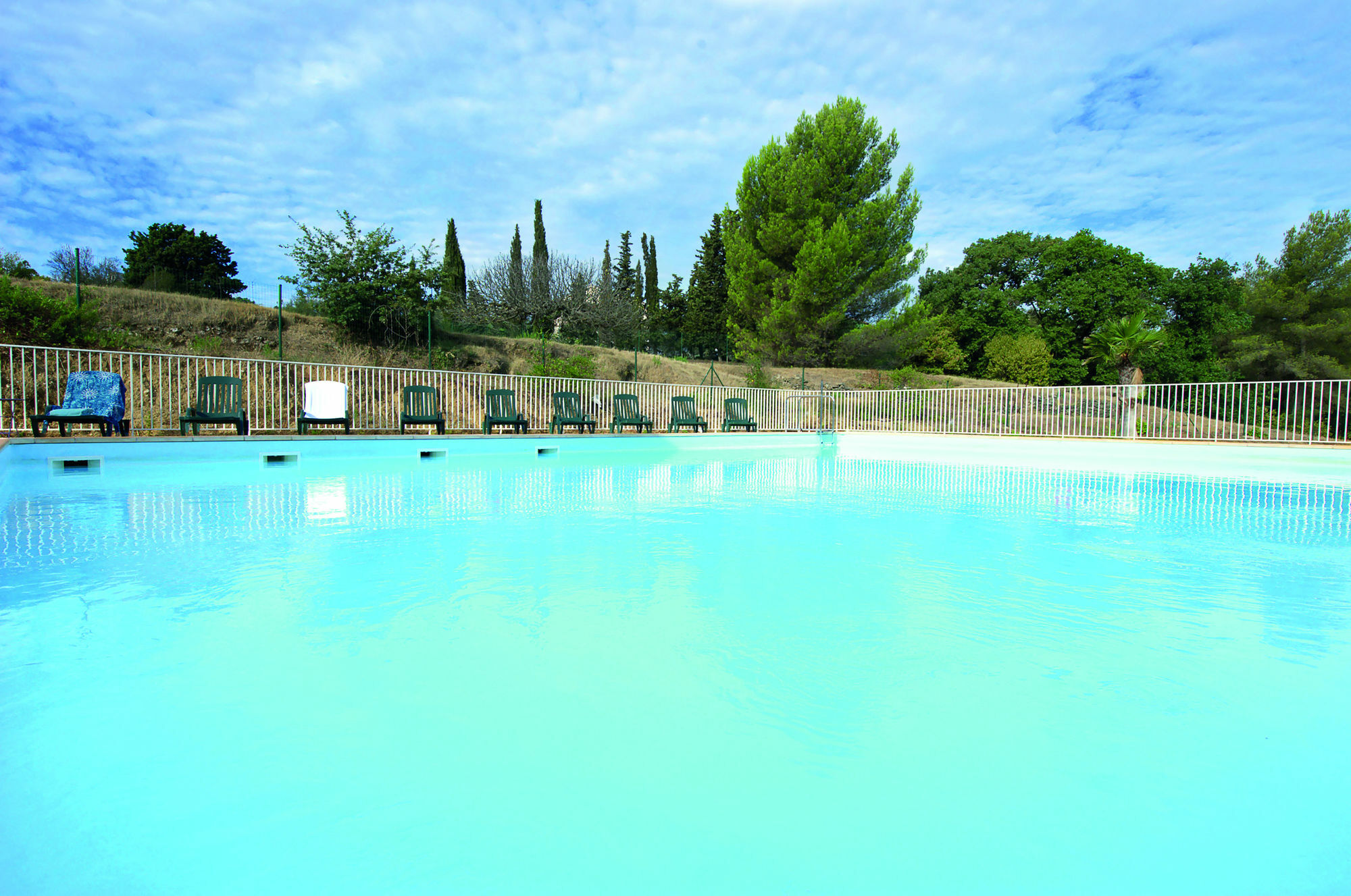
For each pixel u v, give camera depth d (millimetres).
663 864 1017
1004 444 11258
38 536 3625
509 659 1921
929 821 1156
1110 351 18328
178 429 9352
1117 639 2191
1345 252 27078
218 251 24688
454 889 951
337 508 4832
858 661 1960
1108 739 1487
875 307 19656
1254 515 5113
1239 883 994
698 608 2490
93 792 1190
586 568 3111
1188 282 31297
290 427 10594
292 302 14555
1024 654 2045
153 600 2443
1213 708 1666
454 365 15148
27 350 9922
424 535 3863
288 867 999
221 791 1205
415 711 1563
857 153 18922
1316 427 10500
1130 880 997
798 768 1335
